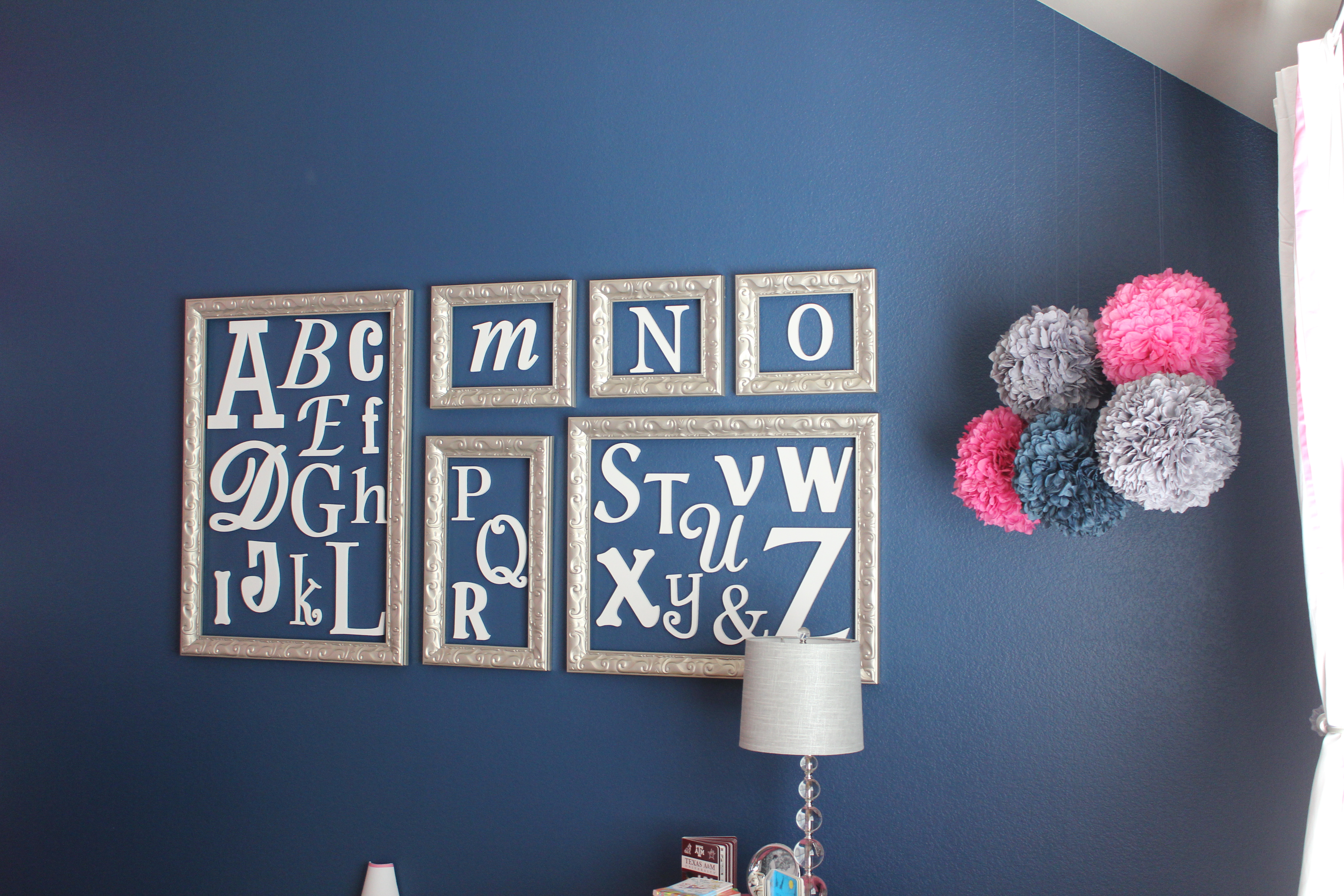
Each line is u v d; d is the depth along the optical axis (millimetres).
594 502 2326
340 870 2439
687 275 2299
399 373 2436
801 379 2207
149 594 2594
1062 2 2080
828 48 2254
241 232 2590
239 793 2512
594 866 2293
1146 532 2045
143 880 2561
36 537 2674
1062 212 2119
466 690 2383
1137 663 2041
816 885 2000
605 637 2305
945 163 2182
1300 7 1720
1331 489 1499
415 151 2490
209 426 2568
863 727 1987
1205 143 2061
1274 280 2012
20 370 2711
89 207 2693
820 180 2246
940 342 2164
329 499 2488
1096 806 2051
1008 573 2107
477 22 2463
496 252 2424
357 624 2453
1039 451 1798
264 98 2596
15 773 2656
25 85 2744
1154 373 1729
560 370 2342
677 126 2328
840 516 2197
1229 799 1988
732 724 2232
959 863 2107
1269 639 1981
